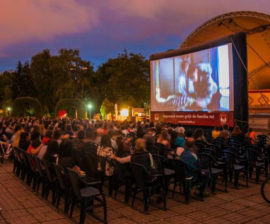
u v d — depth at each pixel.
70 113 45.56
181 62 16.41
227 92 13.62
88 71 51.94
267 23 19.05
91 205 5.09
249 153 7.34
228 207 5.63
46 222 4.97
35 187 7.38
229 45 13.45
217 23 20.38
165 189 5.88
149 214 5.31
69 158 5.54
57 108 45.41
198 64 15.30
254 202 5.93
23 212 5.50
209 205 5.77
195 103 15.50
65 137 7.90
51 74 49.50
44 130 11.13
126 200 6.02
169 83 17.31
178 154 6.10
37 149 7.39
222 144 8.60
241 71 13.01
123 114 37.00
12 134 12.18
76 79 50.16
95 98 53.38
